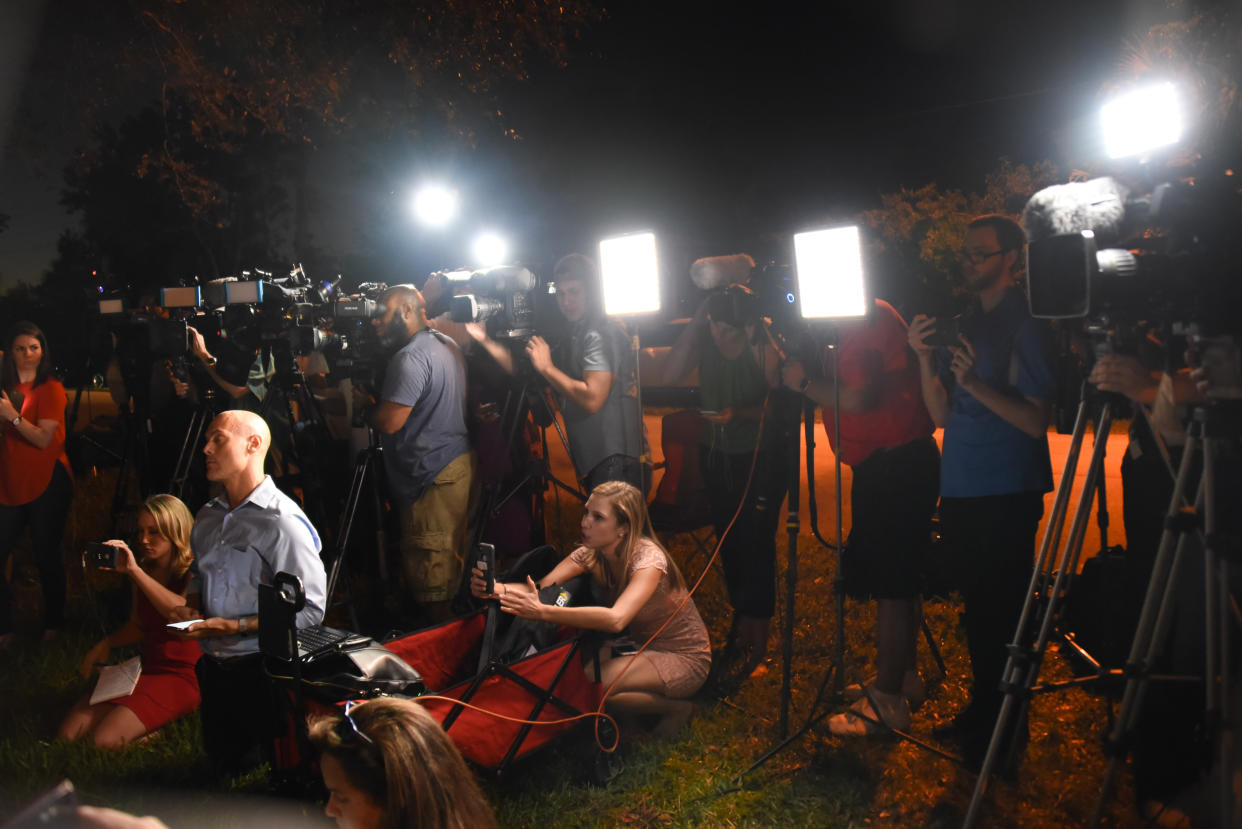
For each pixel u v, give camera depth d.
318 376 6.32
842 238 3.24
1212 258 2.26
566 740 3.56
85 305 6.66
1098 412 3.09
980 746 3.37
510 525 4.75
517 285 4.46
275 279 5.23
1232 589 2.53
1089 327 2.56
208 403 5.50
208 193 9.82
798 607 5.16
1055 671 4.16
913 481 3.60
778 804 3.30
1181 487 2.46
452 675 3.81
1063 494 2.78
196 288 5.27
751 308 3.84
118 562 3.63
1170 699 2.79
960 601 5.10
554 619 3.37
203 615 3.34
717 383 4.39
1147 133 2.62
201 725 3.68
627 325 4.62
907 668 3.76
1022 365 3.14
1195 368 2.33
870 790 3.36
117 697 3.80
